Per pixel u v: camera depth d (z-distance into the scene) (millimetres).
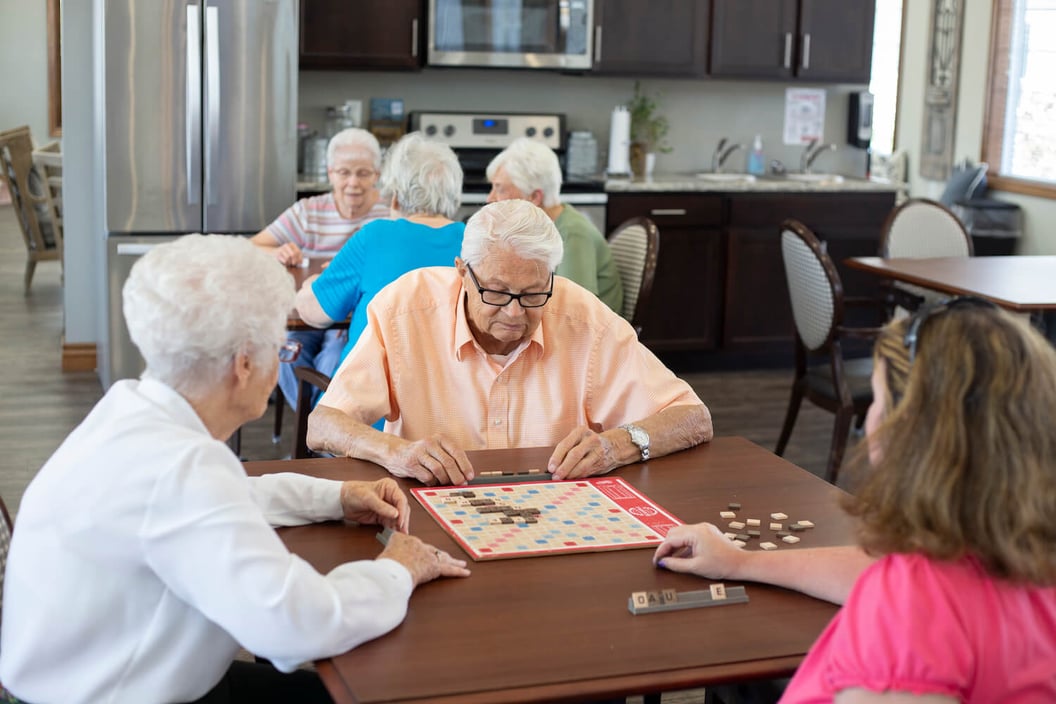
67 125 5297
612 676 1325
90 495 1314
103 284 4965
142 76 4703
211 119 4805
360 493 1740
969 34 7281
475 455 2125
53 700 1350
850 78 6137
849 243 6012
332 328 3168
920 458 1112
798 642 1422
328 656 1344
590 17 5688
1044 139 6844
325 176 5492
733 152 6434
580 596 1529
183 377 1408
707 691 1907
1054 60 6738
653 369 2287
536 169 3490
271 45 4852
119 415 1382
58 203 7180
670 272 5758
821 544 1735
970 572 1111
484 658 1354
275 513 1731
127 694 1343
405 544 1572
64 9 5207
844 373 3984
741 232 5816
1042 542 1083
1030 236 6855
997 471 1082
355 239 2994
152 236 4852
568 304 2281
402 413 2254
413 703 1256
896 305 4480
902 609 1097
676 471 2062
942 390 1111
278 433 4520
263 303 1435
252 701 1688
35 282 7695
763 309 5926
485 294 2104
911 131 7898
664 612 1489
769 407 5297
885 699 1081
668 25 5816
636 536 1737
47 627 1329
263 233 4230
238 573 1294
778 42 5992
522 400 2273
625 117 5949
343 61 5438
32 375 5375
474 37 5551
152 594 1339
